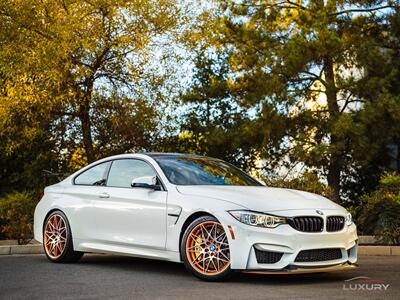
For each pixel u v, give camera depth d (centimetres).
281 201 680
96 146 1848
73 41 1562
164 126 1833
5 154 1752
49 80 1534
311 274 747
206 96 1866
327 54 1644
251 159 1919
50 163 1836
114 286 641
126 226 765
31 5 1577
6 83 1584
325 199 739
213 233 680
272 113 1669
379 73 1644
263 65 1705
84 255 953
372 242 1168
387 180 1231
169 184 738
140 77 1731
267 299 560
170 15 1691
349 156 1741
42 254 989
